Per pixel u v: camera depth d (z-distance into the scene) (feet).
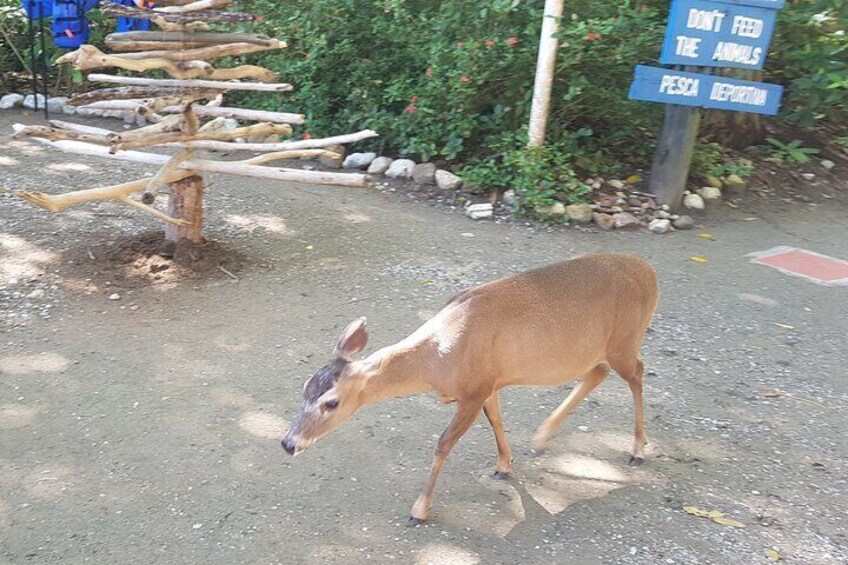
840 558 10.80
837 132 31.76
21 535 10.63
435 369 10.75
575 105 25.23
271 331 16.26
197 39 16.75
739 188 26.78
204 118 28.66
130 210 21.80
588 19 23.62
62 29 29.12
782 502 11.97
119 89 16.62
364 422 13.58
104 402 13.62
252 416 13.50
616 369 12.33
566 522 11.35
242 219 22.08
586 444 13.30
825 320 18.35
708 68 23.38
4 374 14.23
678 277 20.30
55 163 25.57
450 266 19.94
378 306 17.61
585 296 11.51
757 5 22.62
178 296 17.44
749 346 16.97
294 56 28.73
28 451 12.30
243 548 10.59
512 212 23.52
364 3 27.09
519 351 11.02
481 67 24.03
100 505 11.26
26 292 17.04
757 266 21.36
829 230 24.57
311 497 11.65
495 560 10.55
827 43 27.27
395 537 10.91
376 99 27.55
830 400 15.02
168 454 12.41
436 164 26.20
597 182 25.29
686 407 14.55
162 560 10.32
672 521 11.44
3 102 31.99
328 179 18.07
